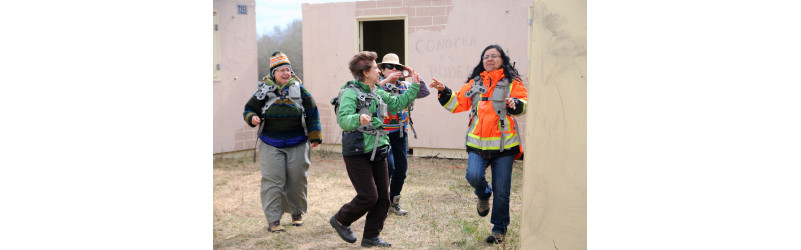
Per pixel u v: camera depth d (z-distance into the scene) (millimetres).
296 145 5211
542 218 3393
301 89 5176
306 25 10086
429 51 9188
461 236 5047
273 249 4809
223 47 9312
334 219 4703
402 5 9320
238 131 9664
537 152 3422
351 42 9797
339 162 9188
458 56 8992
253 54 9773
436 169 8328
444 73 9109
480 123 4605
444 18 9031
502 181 4613
